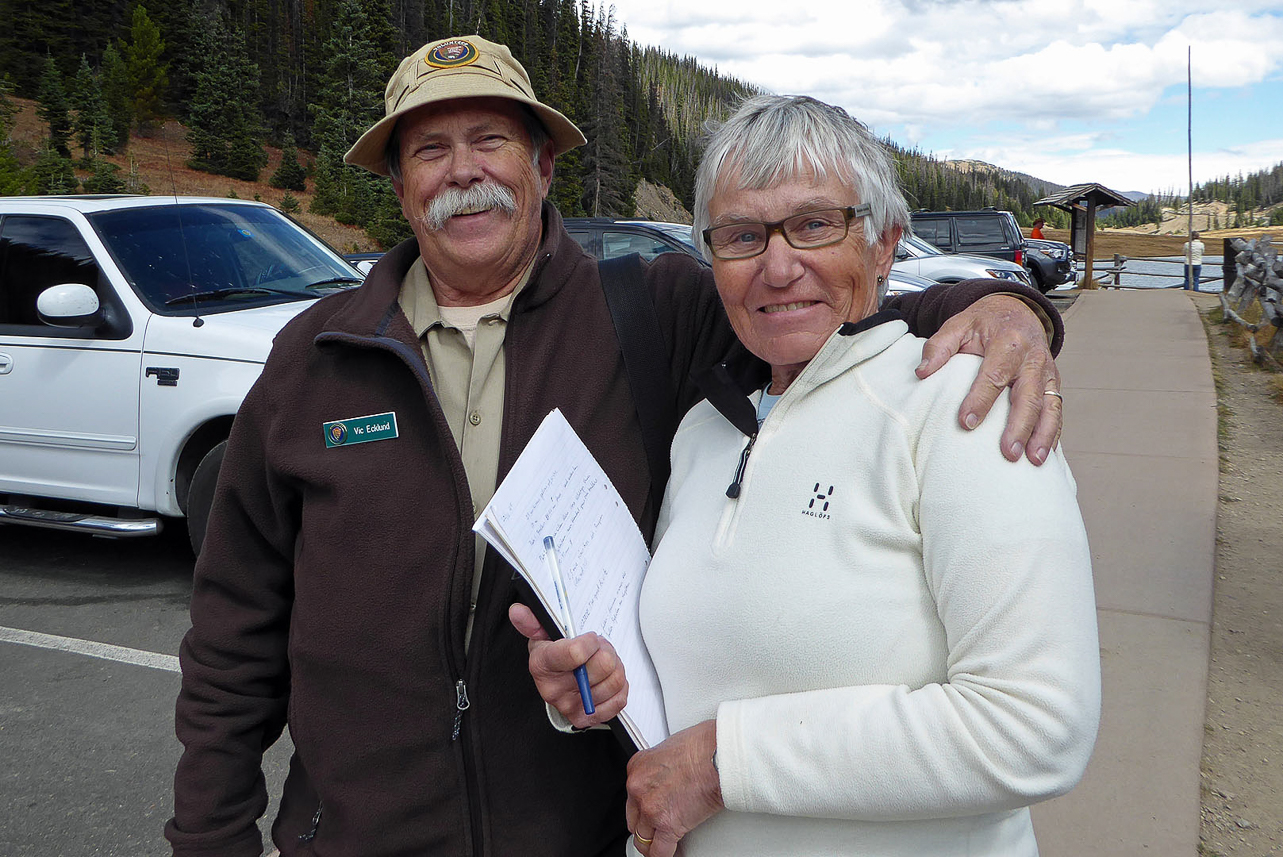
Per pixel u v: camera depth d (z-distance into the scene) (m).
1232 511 4.65
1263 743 2.69
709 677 1.14
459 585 1.37
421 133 1.55
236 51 68.88
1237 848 2.26
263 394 1.51
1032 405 1.01
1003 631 0.92
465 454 1.51
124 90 60.88
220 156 55.47
